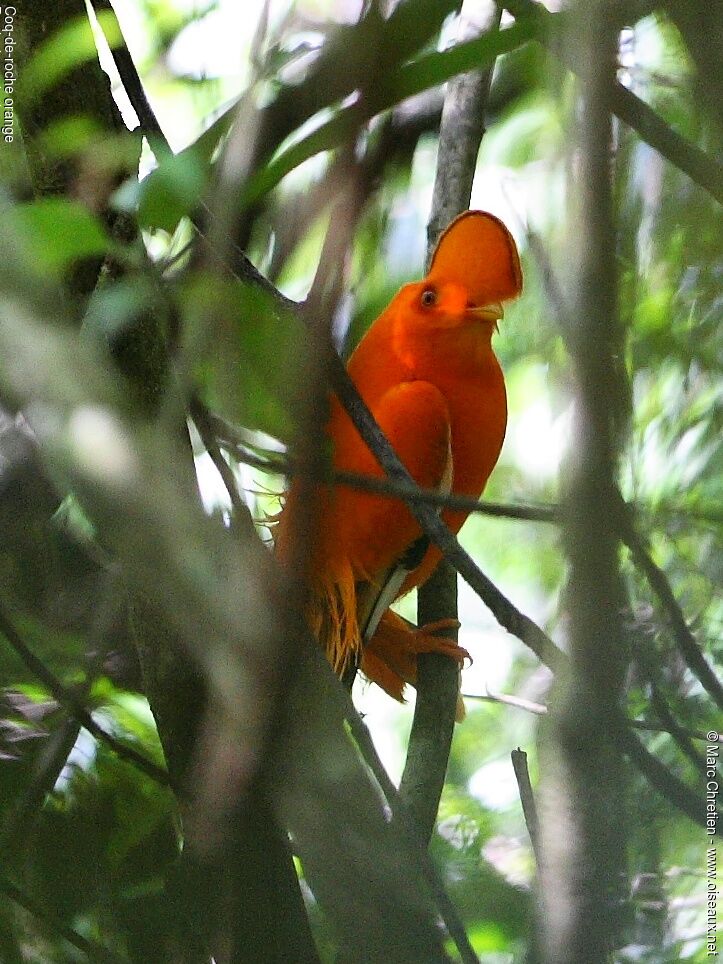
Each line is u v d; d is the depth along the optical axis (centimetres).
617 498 321
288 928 475
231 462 429
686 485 560
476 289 732
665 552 554
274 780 380
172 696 475
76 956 508
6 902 516
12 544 566
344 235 280
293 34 359
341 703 411
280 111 338
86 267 402
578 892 364
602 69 301
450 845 639
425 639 734
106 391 322
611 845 366
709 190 393
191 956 494
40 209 322
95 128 436
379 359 779
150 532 313
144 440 327
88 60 454
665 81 490
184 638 338
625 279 380
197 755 440
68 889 518
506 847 637
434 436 736
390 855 412
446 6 287
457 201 730
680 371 541
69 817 538
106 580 564
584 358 312
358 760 408
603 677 347
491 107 718
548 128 555
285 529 317
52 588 573
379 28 286
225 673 311
